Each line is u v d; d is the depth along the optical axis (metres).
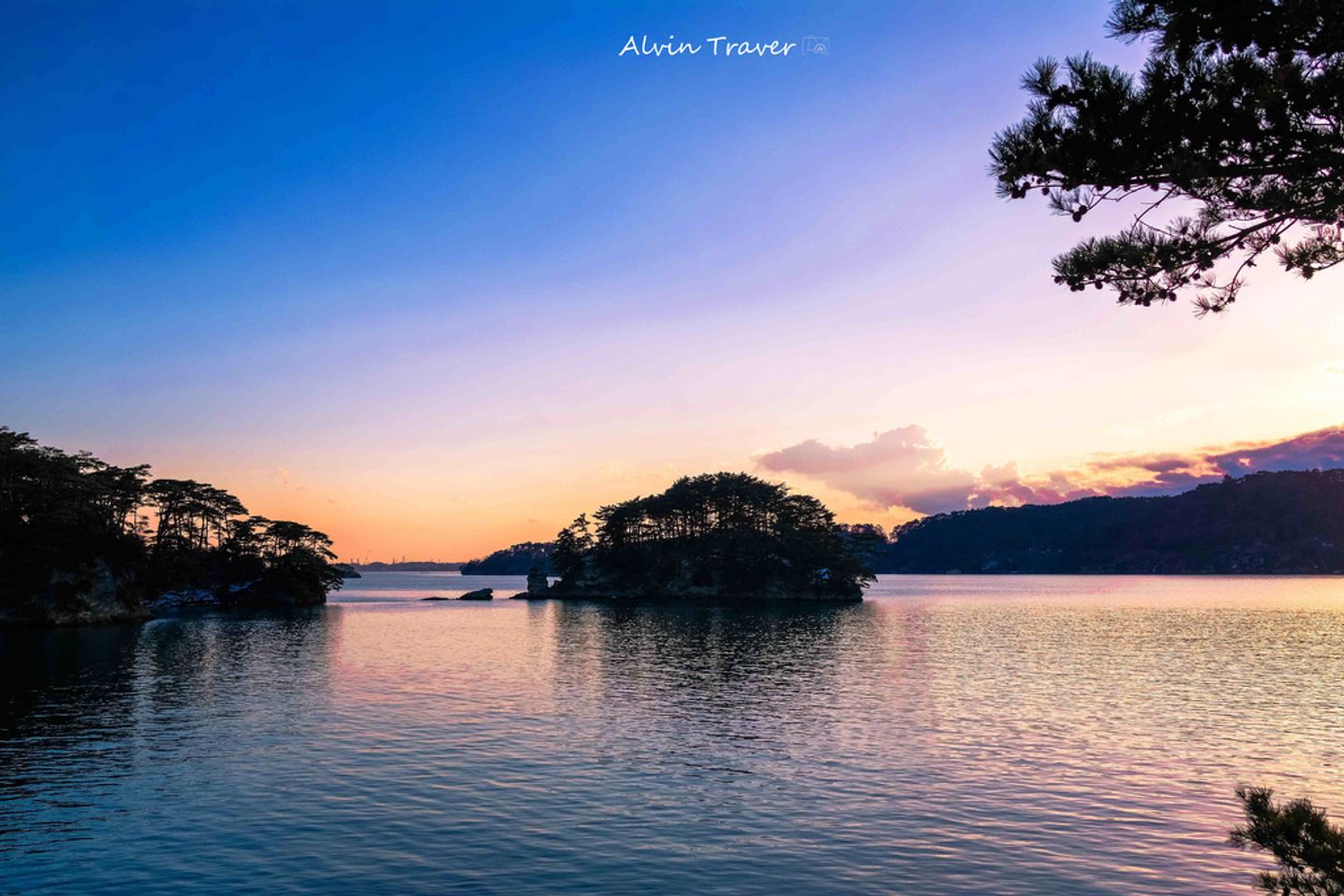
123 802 29.05
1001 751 37.16
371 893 21.17
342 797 29.61
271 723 43.56
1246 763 35.19
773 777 32.62
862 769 33.84
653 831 26.06
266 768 33.78
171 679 62.22
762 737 40.19
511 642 94.69
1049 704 50.50
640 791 30.44
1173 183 12.09
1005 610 159.00
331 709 48.06
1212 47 11.80
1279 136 11.37
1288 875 12.52
